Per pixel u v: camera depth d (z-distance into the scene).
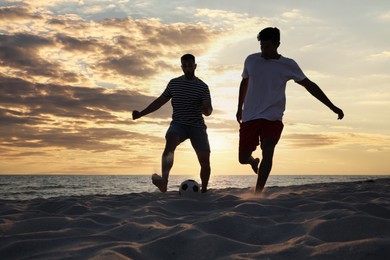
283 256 1.63
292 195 4.27
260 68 4.29
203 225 2.29
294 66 4.25
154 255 1.81
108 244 1.92
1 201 4.78
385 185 6.58
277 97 4.25
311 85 4.25
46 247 1.95
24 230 2.49
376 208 2.86
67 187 50.94
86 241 2.05
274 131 4.21
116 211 3.26
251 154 4.66
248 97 4.35
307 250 1.67
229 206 3.49
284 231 2.17
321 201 3.48
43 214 3.14
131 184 66.00
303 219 2.53
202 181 5.42
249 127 4.30
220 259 1.67
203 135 5.26
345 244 1.66
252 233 2.18
